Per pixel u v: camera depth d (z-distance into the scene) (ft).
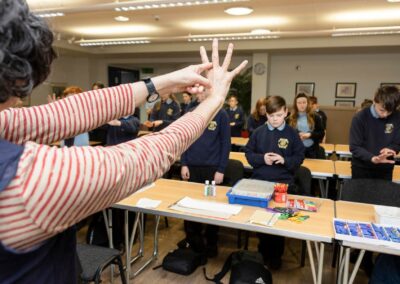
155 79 2.15
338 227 5.77
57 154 1.32
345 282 5.89
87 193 1.29
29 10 1.39
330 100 26.81
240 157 12.63
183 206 6.86
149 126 17.89
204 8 15.81
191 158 10.09
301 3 14.82
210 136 9.87
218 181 9.75
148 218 12.35
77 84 31.45
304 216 6.45
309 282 8.17
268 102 8.79
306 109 12.92
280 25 19.40
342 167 11.18
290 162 8.54
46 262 1.45
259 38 22.65
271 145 8.87
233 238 10.73
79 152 1.36
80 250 6.39
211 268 8.82
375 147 9.12
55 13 15.34
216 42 2.38
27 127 1.99
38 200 1.22
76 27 20.57
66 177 1.25
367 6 15.06
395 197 7.46
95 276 5.71
